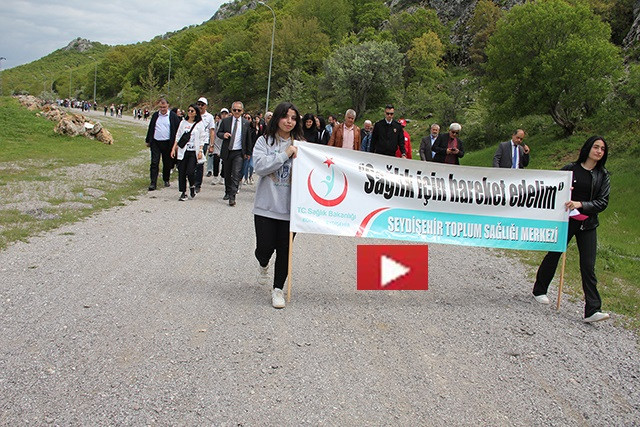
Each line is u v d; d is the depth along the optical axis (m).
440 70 57.16
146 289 4.95
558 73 20.81
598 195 5.30
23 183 10.85
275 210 4.89
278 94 76.38
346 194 5.20
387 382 3.54
